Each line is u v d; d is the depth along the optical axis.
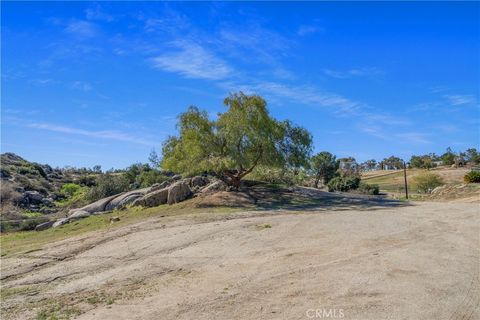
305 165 31.30
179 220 21.88
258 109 29.22
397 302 8.91
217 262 13.41
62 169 81.94
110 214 28.80
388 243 14.44
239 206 26.14
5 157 71.88
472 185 37.41
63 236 22.64
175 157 29.77
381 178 85.19
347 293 9.55
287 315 8.52
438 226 17.56
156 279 12.13
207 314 8.89
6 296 11.76
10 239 25.20
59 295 11.45
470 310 8.48
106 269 13.98
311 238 15.77
